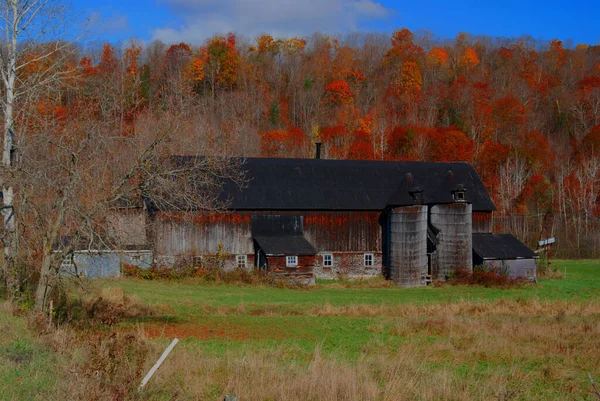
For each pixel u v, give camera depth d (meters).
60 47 27.08
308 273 47.16
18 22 26.45
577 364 19.88
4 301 23.88
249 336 23.95
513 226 77.31
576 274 56.44
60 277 22.94
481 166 88.19
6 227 23.69
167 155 23.25
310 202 49.69
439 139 87.50
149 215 44.53
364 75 122.62
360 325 27.02
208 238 46.91
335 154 84.12
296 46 129.75
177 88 45.06
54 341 17.00
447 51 131.25
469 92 102.69
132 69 74.88
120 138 22.70
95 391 11.38
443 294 42.25
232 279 44.53
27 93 26.80
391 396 14.26
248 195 48.53
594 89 109.31
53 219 22.14
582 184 80.19
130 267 42.91
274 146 84.56
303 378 14.74
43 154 22.64
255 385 14.64
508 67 126.06
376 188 52.44
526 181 85.00
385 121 94.38
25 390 12.84
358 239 50.84
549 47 136.75
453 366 19.09
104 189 21.86
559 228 77.00
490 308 32.88
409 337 24.39
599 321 27.72
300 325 26.83
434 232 51.09
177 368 16.02
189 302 33.47
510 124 97.12
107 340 15.28
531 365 19.56
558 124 106.88
